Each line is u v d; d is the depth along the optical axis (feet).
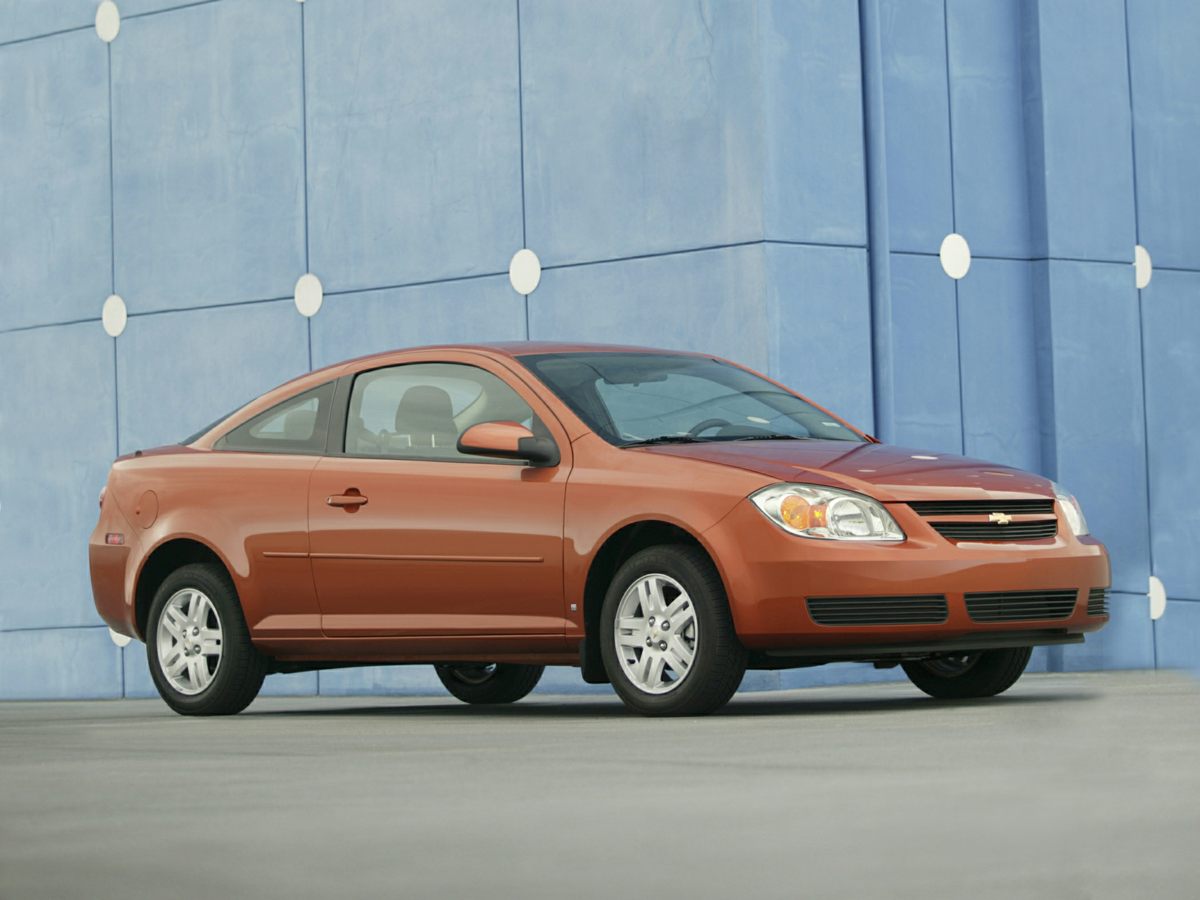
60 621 71.05
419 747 26.17
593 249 58.95
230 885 11.93
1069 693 39.40
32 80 72.59
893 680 56.03
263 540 39.93
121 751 26.23
